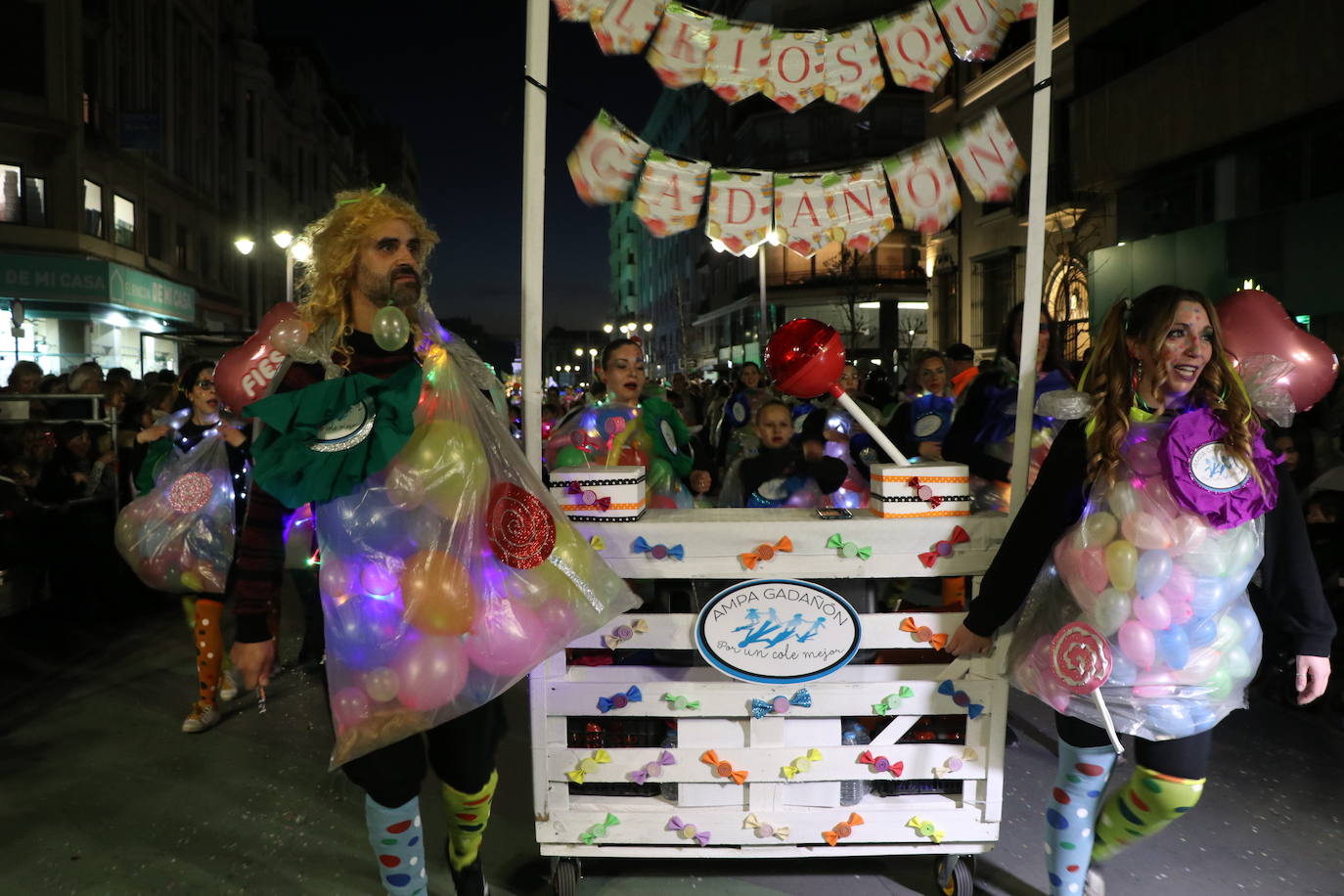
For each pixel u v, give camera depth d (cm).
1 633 635
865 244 308
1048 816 261
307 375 232
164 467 495
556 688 277
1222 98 1313
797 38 296
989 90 2052
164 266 2817
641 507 281
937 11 296
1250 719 461
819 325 274
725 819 281
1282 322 275
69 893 302
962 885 288
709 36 294
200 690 499
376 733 220
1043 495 245
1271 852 325
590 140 293
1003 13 293
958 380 564
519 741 445
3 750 430
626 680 280
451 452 229
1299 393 273
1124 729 235
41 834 343
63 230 2150
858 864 316
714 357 4994
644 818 281
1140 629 228
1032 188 280
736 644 275
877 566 273
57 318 2134
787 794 283
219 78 3412
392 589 220
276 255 3975
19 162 2097
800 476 418
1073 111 1659
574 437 419
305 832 345
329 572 223
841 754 279
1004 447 399
